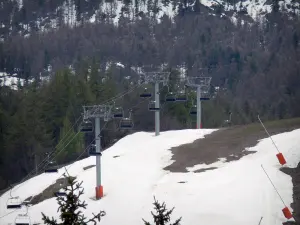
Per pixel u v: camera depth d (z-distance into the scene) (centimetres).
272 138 4581
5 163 7744
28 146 7788
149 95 5778
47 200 4425
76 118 8356
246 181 3644
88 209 3900
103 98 9062
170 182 3975
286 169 3709
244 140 4822
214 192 3578
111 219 3662
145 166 4650
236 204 3338
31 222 3972
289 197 3281
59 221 3841
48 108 8338
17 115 8144
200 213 3344
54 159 7350
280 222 3023
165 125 9112
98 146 4112
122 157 5116
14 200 4591
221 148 4684
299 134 4488
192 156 4612
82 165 5266
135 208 3719
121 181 4334
